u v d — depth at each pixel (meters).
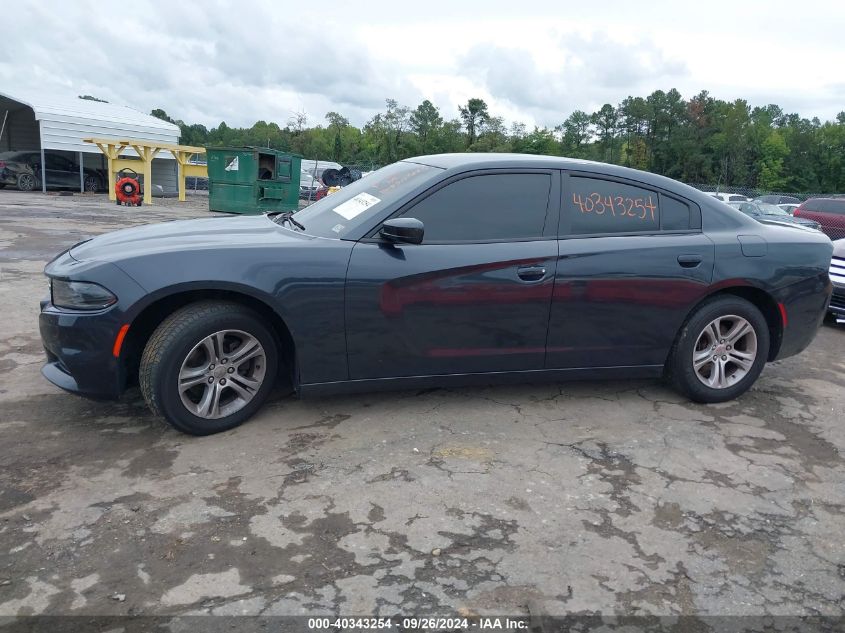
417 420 3.77
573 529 2.76
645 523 2.83
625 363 4.03
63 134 22.80
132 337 3.35
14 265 7.91
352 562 2.47
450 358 3.68
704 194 4.24
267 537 2.60
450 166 3.78
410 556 2.52
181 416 3.34
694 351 4.12
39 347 4.84
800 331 4.37
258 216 4.55
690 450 3.57
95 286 3.20
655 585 2.43
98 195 23.23
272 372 3.60
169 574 2.36
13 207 15.70
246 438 3.46
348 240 3.54
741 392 4.29
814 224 19.47
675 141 101.44
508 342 3.76
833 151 102.62
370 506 2.85
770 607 2.35
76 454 3.22
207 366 3.38
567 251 3.76
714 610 2.31
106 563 2.41
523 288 3.68
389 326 3.53
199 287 3.25
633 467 3.33
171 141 26.08
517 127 98.50
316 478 3.07
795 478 3.32
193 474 3.07
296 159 17.94
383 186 3.90
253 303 3.52
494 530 2.72
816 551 2.70
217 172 17.36
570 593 2.36
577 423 3.85
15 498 2.81
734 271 4.07
